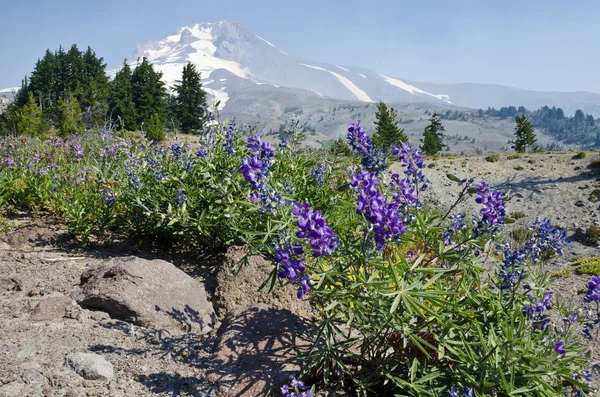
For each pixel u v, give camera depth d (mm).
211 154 1912
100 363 1178
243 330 1299
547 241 1337
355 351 1320
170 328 1390
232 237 1827
